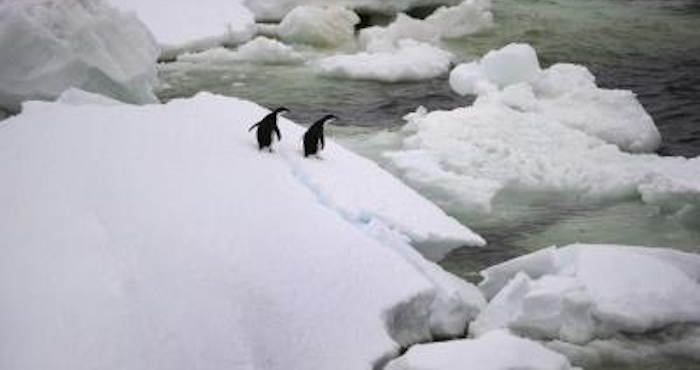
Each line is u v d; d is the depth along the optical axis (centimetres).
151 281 2194
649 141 4294
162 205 2577
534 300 2412
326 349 2131
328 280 2331
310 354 2108
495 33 6825
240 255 2339
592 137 4184
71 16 4512
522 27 7019
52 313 2062
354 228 2623
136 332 2019
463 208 3534
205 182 2777
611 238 3294
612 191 3684
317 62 5788
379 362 2155
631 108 4531
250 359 2016
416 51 5888
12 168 2853
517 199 3675
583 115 4478
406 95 5203
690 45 6419
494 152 4028
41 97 4431
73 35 4459
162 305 2109
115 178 2752
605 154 4016
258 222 2523
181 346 2002
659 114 4884
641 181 3697
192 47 6119
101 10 4719
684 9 7681
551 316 2400
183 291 2166
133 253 2311
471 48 6350
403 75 5525
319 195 2939
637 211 3553
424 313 2420
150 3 6706
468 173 3819
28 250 2327
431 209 3030
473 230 3378
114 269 2241
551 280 2486
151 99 4738
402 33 6325
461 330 2497
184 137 3231
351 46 6456
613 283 2481
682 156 4244
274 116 3173
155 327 2039
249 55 5912
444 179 3662
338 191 2961
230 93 5156
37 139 3133
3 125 3353
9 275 2209
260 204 2644
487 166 3856
